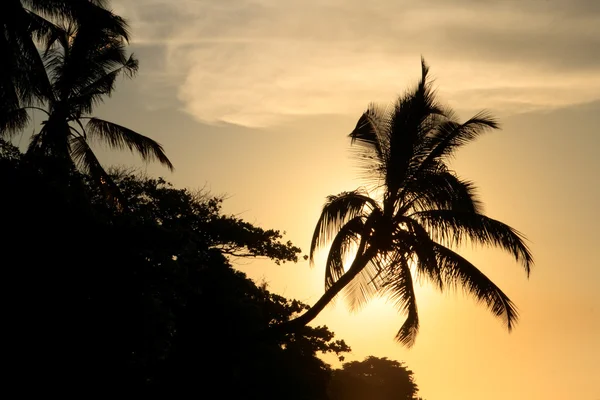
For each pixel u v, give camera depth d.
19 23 21.28
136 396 20.17
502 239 24.97
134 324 18.94
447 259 25.70
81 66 28.92
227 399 27.16
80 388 18.20
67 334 18.20
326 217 26.12
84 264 19.05
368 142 26.62
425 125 26.06
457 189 25.30
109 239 19.55
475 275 25.50
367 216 26.38
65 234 19.06
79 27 26.25
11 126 27.16
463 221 25.14
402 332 26.22
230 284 28.97
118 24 24.11
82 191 20.80
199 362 26.98
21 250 18.55
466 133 25.80
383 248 25.89
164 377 25.94
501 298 25.50
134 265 19.52
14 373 17.61
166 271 20.00
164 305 21.16
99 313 18.69
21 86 22.20
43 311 18.12
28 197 19.16
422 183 25.50
